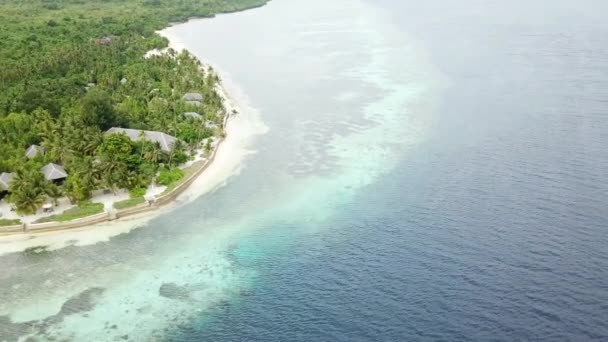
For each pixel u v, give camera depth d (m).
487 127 115.81
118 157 96.06
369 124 121.94
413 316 64.56
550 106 124.12
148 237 84.31
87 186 90.38
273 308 68.12
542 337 59.59
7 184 92.19
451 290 68.12
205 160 107.12
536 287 67.31
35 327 66.81
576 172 94.31
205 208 91.69
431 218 84.25
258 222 86.88
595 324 60.84
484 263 72.62
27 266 78.19
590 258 72.00
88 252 81.00
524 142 107.50
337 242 80.19
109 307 69.88
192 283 73.69
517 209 84.62
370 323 64.19
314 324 64.94
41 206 88.31
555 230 78.62
